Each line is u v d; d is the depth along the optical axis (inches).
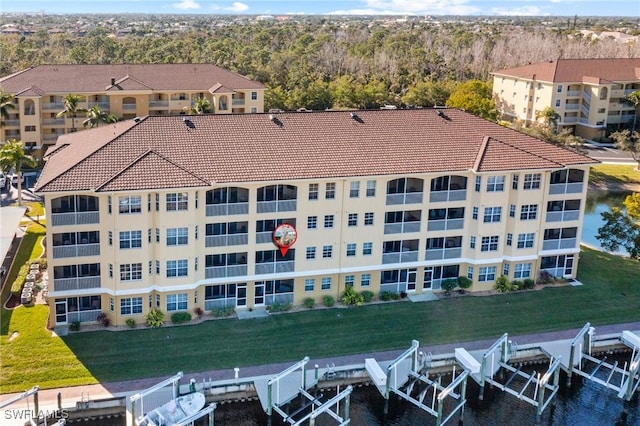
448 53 7298.2
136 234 2005.4
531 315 2245.3
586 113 4945.9
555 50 7391.7
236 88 4148.6
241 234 2117.4
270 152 2166.6
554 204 2421.3
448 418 1781.5
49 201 1939.0
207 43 7564.0
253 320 2137.1
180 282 2079.2
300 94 5137.8
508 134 2456.9
